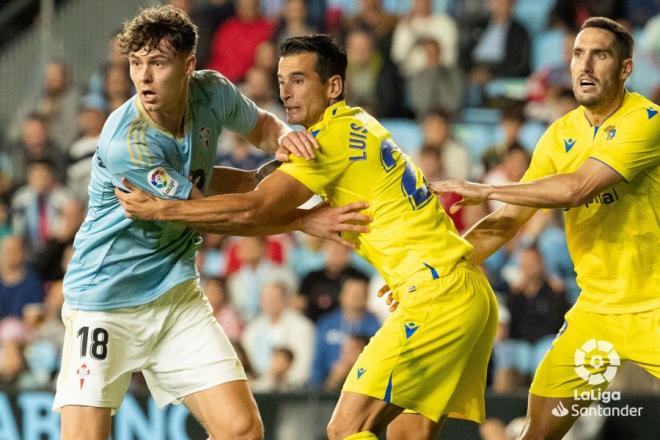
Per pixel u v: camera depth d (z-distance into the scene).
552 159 11.79
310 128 10.47
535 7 26.78
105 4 26.16
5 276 20.92
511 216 11.88
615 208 11.45
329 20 26.12
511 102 24.59
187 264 11.01
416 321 10.38
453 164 22.41
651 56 24.98
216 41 26.09
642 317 11.55
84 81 25.92
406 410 11.02
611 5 25.64
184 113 10.50
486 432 15.13
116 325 10.79
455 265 10.62
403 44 25.48
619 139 11.05
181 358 10.95
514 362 18.09
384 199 10.51
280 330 18.91
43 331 19.62
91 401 10.62
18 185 24.16
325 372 18.61
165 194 10.20
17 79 26.25
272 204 10.27
